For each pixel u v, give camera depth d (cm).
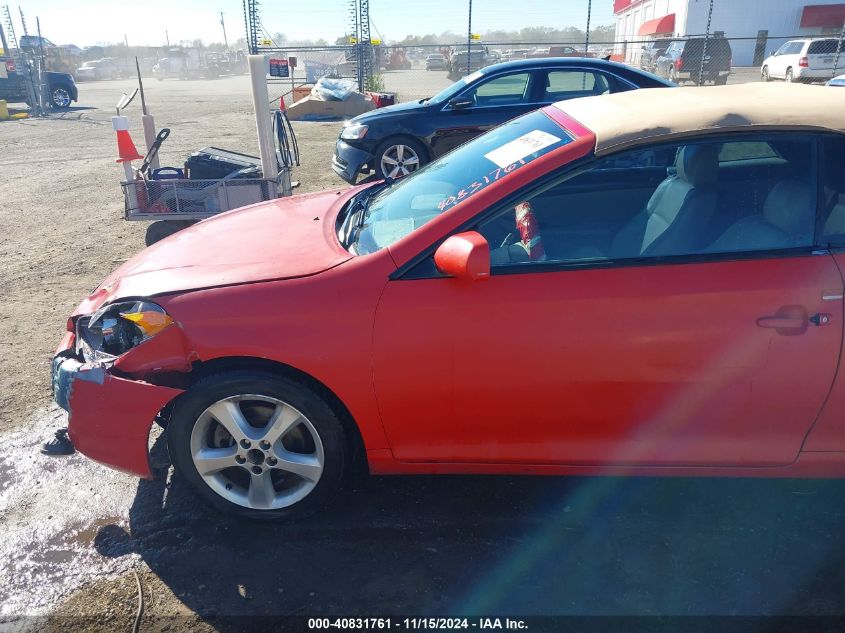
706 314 238
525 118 326
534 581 249
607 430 256
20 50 2333
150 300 261
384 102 1727
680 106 266
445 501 295
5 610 243
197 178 642
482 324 244
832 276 237
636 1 4462
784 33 3416
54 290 562
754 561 255
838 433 251
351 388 252
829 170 249
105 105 2494
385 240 271
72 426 272
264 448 267
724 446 255
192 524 285
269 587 250
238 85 3959
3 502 303
